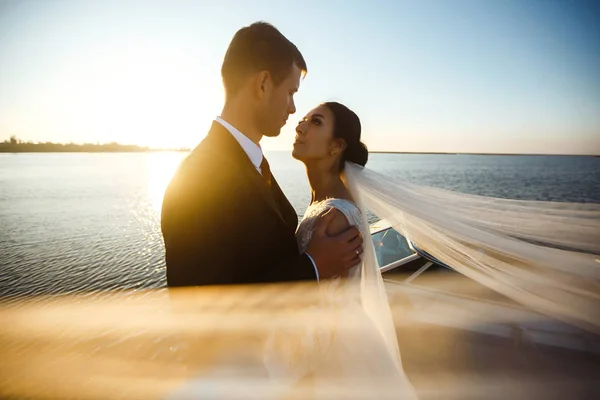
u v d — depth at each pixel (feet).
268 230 4.19
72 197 177.37
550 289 5.98
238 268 3.98
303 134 6.41
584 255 5.86
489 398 6.16
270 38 4.42
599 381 6.14
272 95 4.52
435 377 6.63
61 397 19.52
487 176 259.19
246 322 4.06
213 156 4.13
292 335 4.48
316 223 5.30
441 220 6.45
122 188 218.38
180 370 4.35
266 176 4.96
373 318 6.21
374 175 6.64
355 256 4.72
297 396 4.83
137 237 98.94
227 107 4.58
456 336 7.29
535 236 6.20
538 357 6.69
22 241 93.66
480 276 6.50
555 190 154.51
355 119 6.48
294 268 4.16
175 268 3.91
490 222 6.43
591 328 5.75
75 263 75.31
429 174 279.08
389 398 5.44
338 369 5.32
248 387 4.20
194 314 3.95
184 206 3.89
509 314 7.67
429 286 8.82
